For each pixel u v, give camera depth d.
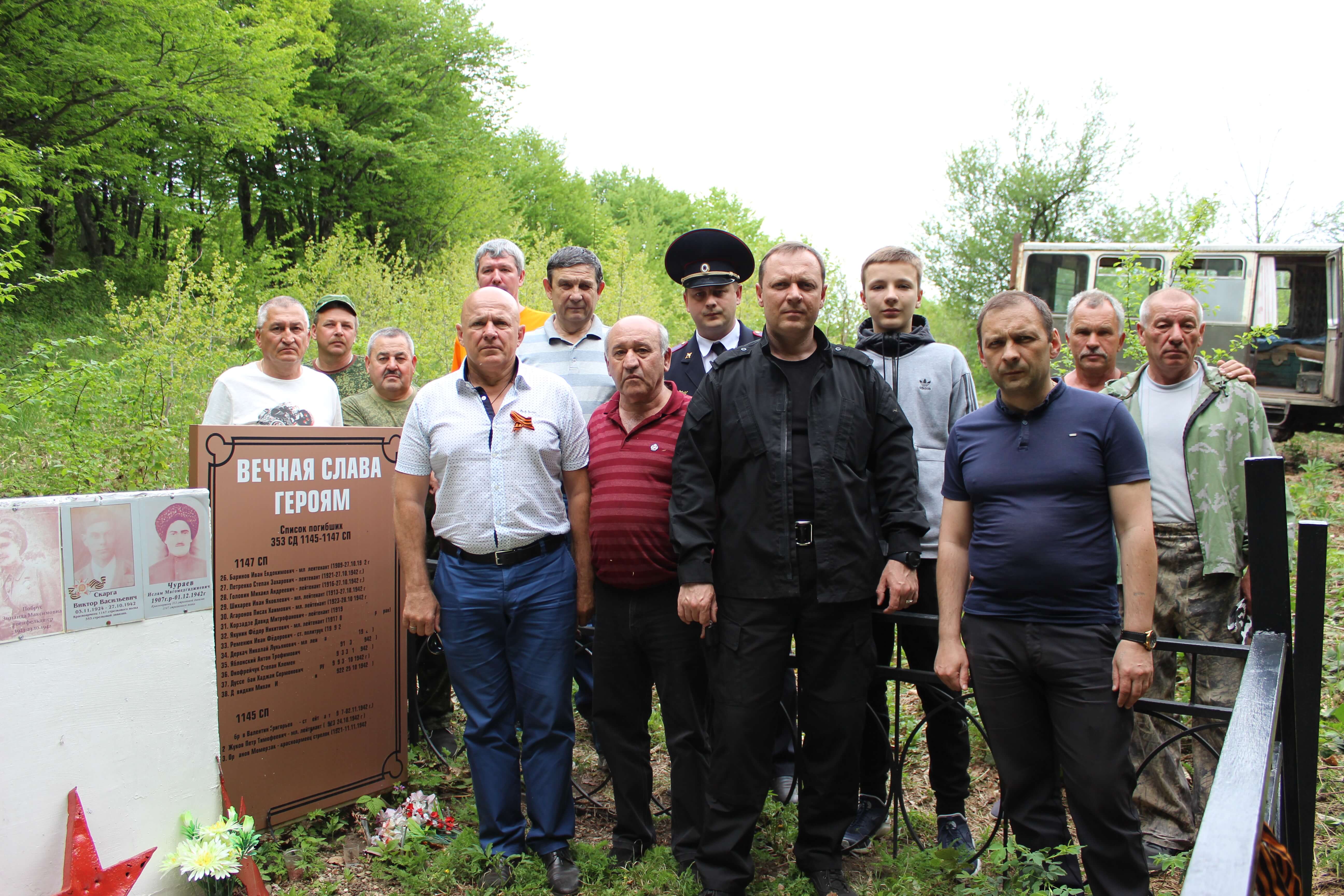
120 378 6.13
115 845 2.34
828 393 2.63
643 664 2.90
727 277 3.79
